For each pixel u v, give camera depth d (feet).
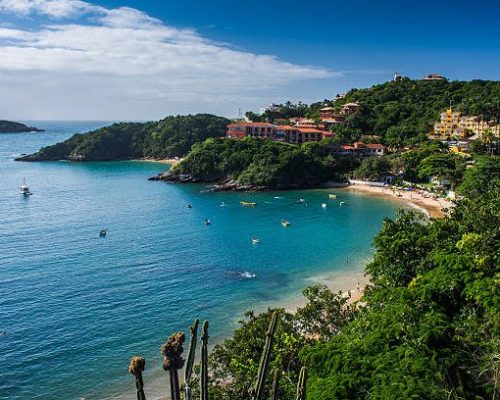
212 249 285.02
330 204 434.30
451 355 91.56
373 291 152.97
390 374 83.41
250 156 542.98
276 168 515.50
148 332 174.29
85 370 148.56
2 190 489.26
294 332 116.98
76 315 186.09
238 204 433.07
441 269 140.05
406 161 534.37
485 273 135.23
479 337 100.99
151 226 341.41
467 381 88.63
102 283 222.07
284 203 439.63
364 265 256.11
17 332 170.60
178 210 401.49
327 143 598.34
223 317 188.75
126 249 280.72
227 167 546.67
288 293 214.69
